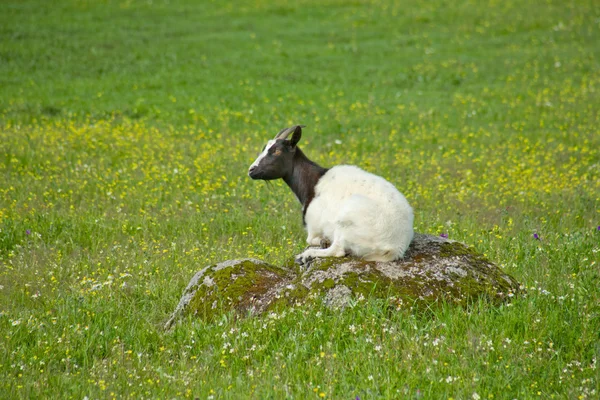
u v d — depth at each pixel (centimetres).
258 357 987
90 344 1050
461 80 3850
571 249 1428
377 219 1105
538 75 3850
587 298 1128
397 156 2556
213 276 1183
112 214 1830
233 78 3859
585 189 2092
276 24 5041
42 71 3850
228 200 1958
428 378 889
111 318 1173
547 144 2759
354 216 1107
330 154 2566
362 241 1115
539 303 1098
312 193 1188
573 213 1844
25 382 934
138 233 1686
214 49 4428
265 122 3122
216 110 3272
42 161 2319
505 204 1948
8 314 1190
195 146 2578
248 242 1638
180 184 2091
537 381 902
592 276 1231
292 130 1208
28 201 1919
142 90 3591
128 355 1017
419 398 838
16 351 1025
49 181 2088
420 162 2503
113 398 884
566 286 1190
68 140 2577
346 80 3875
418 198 2002
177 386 915
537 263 1364
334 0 5584
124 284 1320
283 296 1104
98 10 5303
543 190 2083
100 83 3675
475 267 1155
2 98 3291
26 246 1573
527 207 1919
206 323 1098
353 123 3117
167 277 1384
